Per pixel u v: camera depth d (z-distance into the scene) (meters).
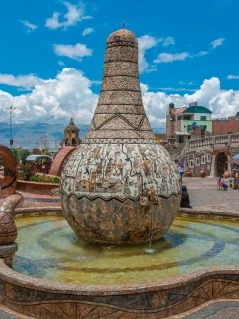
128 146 9.78
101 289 6.67
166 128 83.69
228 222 13.77
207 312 7.12
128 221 9.45
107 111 10.27
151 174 9.62
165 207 9.78
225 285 7.68
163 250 9.91
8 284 7.18
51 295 6.76
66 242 10.59
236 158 41.66
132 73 10.52
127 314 6.73
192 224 13.37
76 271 8.49
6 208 8.50
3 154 16.92
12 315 6.93
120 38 10.48
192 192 30.81
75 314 6.69
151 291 6.82
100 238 9.76
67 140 49.31
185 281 7.07
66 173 10.13
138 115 10.30
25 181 24.78
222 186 32.75
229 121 73.81
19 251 9.84
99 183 9.44
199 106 77.62
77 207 9.68
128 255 9.44
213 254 9.79
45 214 14.38
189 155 51.78
